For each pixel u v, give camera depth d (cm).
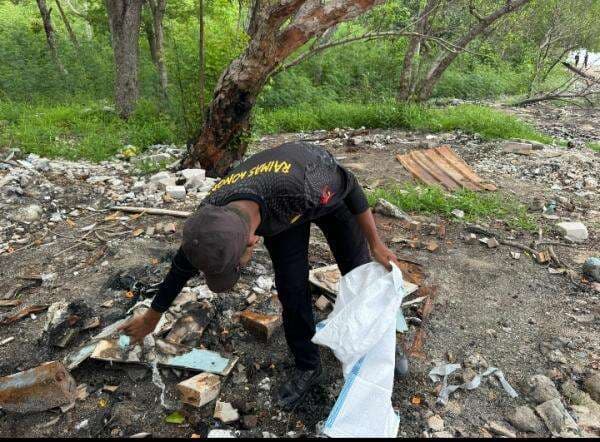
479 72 1653
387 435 224
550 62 1820
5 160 625
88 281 352
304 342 240
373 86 1493
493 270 380
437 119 910
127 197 520
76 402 252
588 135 955
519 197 545
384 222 460
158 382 262
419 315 323
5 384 246
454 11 1346
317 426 237
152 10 1023
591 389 263
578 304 338
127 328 221
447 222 465
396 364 265
